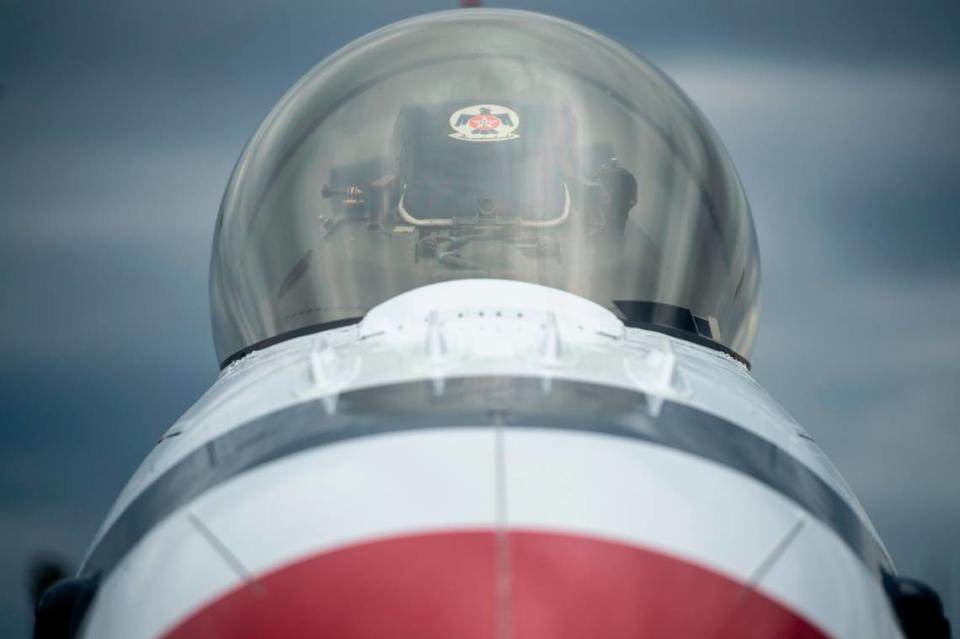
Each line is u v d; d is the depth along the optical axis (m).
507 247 9.41
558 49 10.80
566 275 9.38
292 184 10.10
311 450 7.36
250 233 10.13
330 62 11.21
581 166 9.81
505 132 9.90
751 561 6.80
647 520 6.75
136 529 7.77
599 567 6.43
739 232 10.52
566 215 9.56
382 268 9.43
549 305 8.86
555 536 6.53
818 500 7.88
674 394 8.23
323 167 10.02
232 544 6.84
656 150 10.20
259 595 6.50
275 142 10.52
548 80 10.39
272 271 9.86
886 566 7.94
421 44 10.80
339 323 9.34
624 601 6.33
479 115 10.00
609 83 10.56
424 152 9.75
